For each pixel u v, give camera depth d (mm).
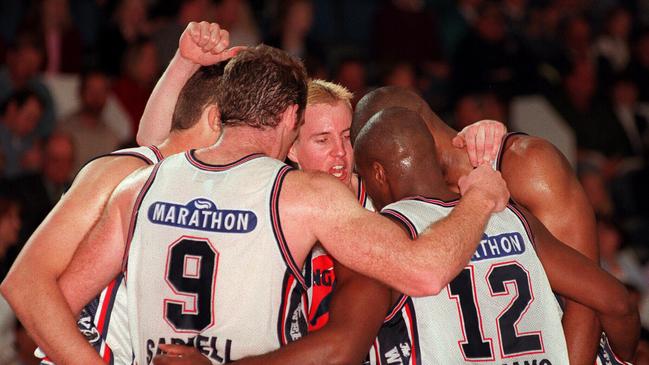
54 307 7992
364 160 8711
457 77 26141
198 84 8906
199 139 8859
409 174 8445
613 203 25266
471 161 8820
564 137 25297
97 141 21172
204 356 7508
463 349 8062
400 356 8109
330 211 7574
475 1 29969
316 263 9258
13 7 25641
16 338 15398
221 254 7559
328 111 9320
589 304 8516
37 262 8109
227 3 24562
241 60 8086
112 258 8016
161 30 23234
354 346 7578
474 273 8195
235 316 7547
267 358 7465
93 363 8039
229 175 7766
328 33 28797
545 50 28500
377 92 9773
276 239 7559
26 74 21875
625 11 30828
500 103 24281
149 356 7727
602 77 28125
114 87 22344
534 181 8938
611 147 26016
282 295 7621
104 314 8695
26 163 20781
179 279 7605
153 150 8797
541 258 8414
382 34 27438
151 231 7719
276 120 7980
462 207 7895
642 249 23359
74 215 8305
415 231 7965
